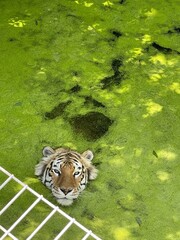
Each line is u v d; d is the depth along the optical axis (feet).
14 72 8.90
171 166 7.59
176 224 6.84
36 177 7.34
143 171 7.50
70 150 7.41
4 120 8.11
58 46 9.47
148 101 8.56
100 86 8.80
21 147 7.75
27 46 9.39
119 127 8.13
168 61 9.32
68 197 6.86
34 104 8.41
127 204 7.05
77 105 8.45
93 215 6.89
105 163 7.59
